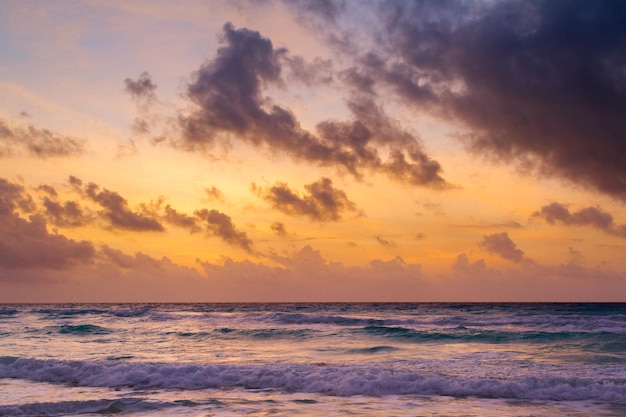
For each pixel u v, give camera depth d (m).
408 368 19.05
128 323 46.62
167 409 12.95
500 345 28.58
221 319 50.69
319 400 14.06
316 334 34.47
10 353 24.80
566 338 30.67
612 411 12.75
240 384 16.30
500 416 12.18
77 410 12.89
